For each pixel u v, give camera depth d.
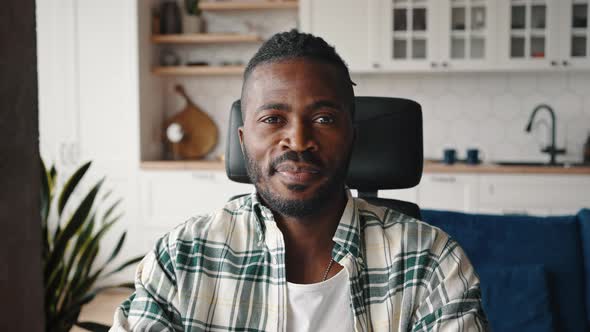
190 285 0.79
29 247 0.55
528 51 3.47
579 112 3.77
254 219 0.81
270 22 3.96
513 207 3.33
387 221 0.84
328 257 0.80
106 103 3.65
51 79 3.68
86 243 1.78
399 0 3.57
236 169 1.19
